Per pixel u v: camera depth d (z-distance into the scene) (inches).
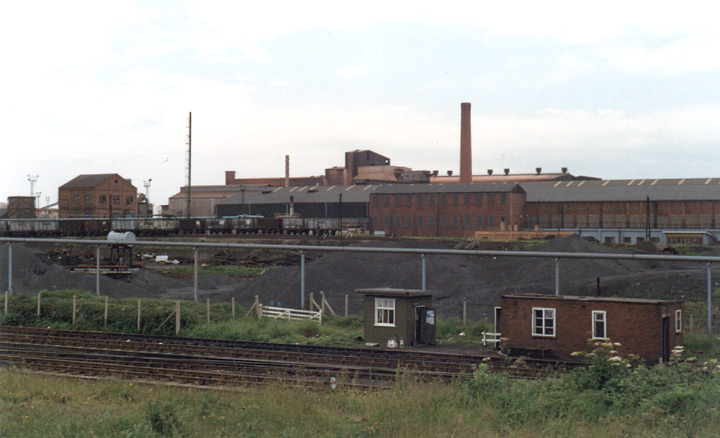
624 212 4436.5
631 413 772.0
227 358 1259.8
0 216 5703.7
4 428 754.2
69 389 1002.7
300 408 831.1
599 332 1275.8
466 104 6205.7
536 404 807.1
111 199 5408.5
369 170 7662.4
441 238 4311.0
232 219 4648.1
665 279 2180.1
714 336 1508.4
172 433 732.0
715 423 720.3
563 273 2455.7
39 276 2445.9
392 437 708.0
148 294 2436.0
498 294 2150.6
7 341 1487.5
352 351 1358.3
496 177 6998.0
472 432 708.7
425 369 1194.0
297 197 5502.0
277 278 2385.6
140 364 1215.6
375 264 2493.8
